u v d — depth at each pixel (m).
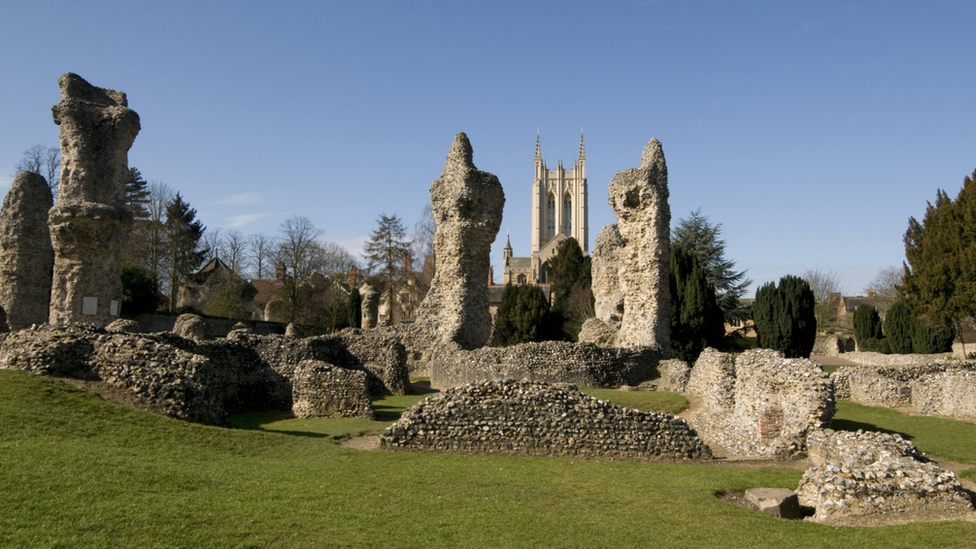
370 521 9.62
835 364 52.56
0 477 9.77
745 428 18.22
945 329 50.47
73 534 8.11
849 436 14.66
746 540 9.45
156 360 17.03
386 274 72.06
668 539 9.47
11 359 16.27
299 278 71.62
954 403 24.75
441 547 8.77
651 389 30.47
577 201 172.50
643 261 35.53
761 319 46.03
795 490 12.70
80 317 28.98
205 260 76.50
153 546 8.01
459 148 38.31
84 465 10.87
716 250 61.19
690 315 43.94
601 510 10.88
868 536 9.62
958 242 48.72
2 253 36.84
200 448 13.54
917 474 11.09
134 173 74.50
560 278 70.50
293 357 28.20
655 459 15.55
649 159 36.25
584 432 15.70
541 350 30.83
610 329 39.91
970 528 9.74
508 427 15.67
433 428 15.63
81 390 15.27
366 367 29.88
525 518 10.26
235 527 8.89
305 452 14.50
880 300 82.81
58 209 28.92
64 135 31.58
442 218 38.44
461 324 36.66
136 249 61.34
